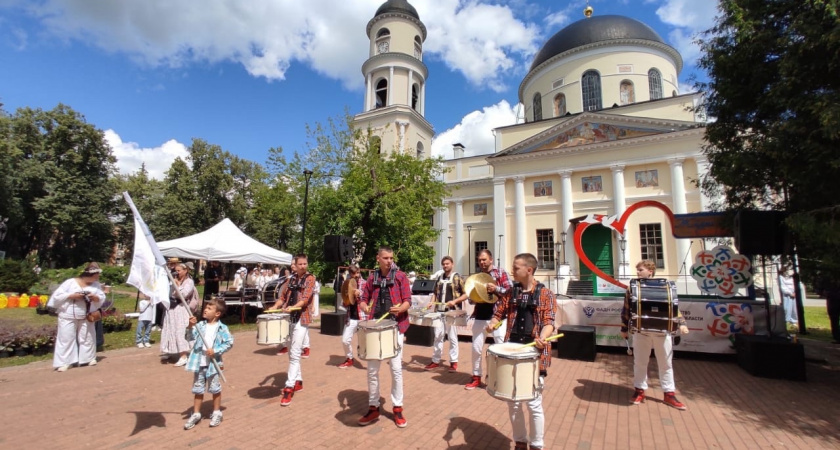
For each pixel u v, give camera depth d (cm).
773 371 684
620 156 2542
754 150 716
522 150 2848
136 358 840
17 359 809
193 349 476
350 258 1218
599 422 492
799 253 764
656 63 3108
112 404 550
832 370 737
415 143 3306
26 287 2102
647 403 561
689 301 848
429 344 989
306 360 818
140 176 4747
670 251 2347
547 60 3338
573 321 923
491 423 486
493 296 610
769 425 483
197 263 3938
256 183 2417
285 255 1526
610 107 2862
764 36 641
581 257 970
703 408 541
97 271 775
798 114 612
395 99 3262
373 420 483
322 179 2291
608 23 3212
